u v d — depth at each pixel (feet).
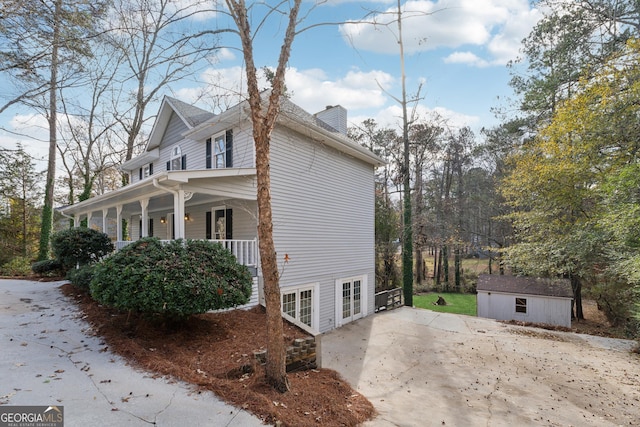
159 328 17.15
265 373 12.97
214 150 32.73
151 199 31.45
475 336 30.32
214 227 33.19
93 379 11.53
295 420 10.55
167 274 15.70
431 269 91.20
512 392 17.83
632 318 34.30
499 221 67.87
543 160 38.14
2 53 23.06
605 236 31.73
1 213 53.42
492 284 45.55
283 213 29.14
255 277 25.95
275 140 28.63
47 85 28.27
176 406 10.16
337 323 35.58
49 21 21.80
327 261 34.78
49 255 47.16
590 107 32.86
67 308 21.06
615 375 21.02
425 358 23.68
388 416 13.66
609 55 35.19
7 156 50.62
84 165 63.05
